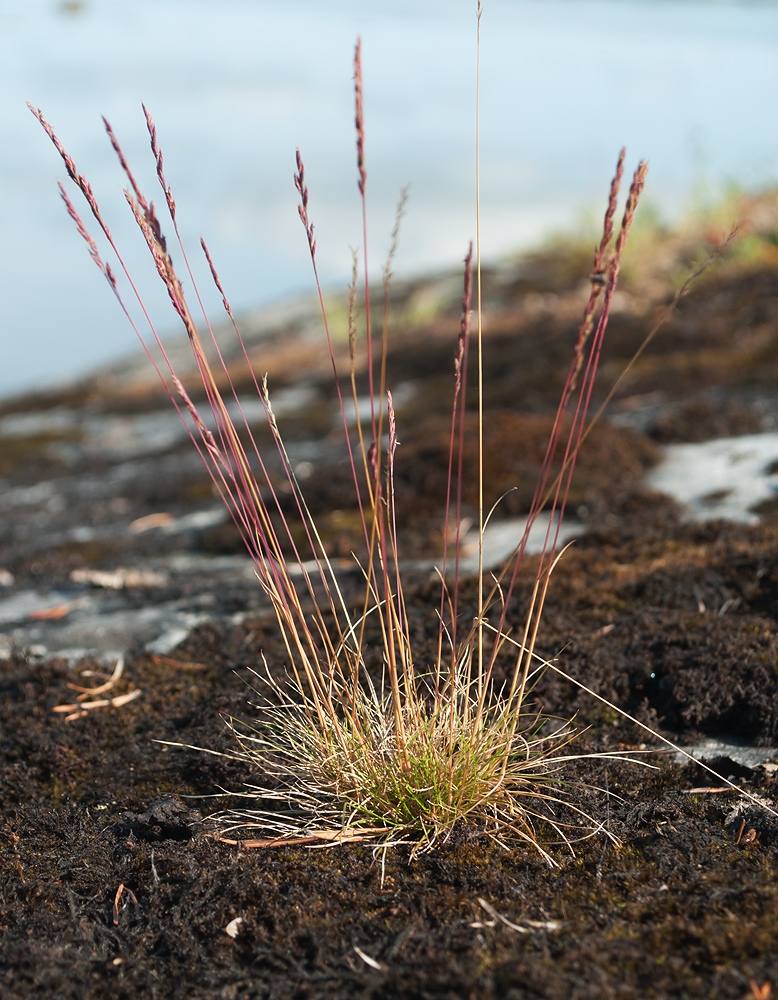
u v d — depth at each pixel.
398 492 1.32
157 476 1.92
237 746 0.83
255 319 4.31
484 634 0.91
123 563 1.33
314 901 0.72
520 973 0.67
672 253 2.78
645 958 0.68
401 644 0.77
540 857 0.74
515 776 0.78
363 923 0.71
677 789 0.78
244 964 0.70
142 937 0.71
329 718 0.79
